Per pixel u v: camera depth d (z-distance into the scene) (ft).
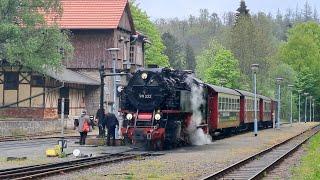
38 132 146.10
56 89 164.45
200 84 122.21
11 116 160.86
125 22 202.39
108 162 76.18
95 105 185.88
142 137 97.96
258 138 146.72
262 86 308.40
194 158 85.15
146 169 69.36
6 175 58.18
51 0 148.36
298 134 177.17
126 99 103.45
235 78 271.69
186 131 111.34
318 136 155.53
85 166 69.56
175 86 105.50
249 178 59.82
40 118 158.30
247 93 184.85
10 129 135.64
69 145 106.73
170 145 105.91
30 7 147.84
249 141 132.36
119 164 74.84
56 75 157.69
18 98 161.07
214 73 270.87
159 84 101.40
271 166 72.43
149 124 99.09
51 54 147.43
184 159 83.30
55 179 57.98
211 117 132.46
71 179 58.34
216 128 133.18
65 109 170.30
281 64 353.51
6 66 160.15
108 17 192.65
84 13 194.39
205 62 321.11
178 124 103.71
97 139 109.81
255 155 87.66
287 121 348.79
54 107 164.35
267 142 129.70
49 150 83.66
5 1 141.18
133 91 102.42
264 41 322.55
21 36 144.25
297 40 408.05
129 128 99.66
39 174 59.47
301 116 397.60
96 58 191.42
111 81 187.21
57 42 148.25
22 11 146.51
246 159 79.71
